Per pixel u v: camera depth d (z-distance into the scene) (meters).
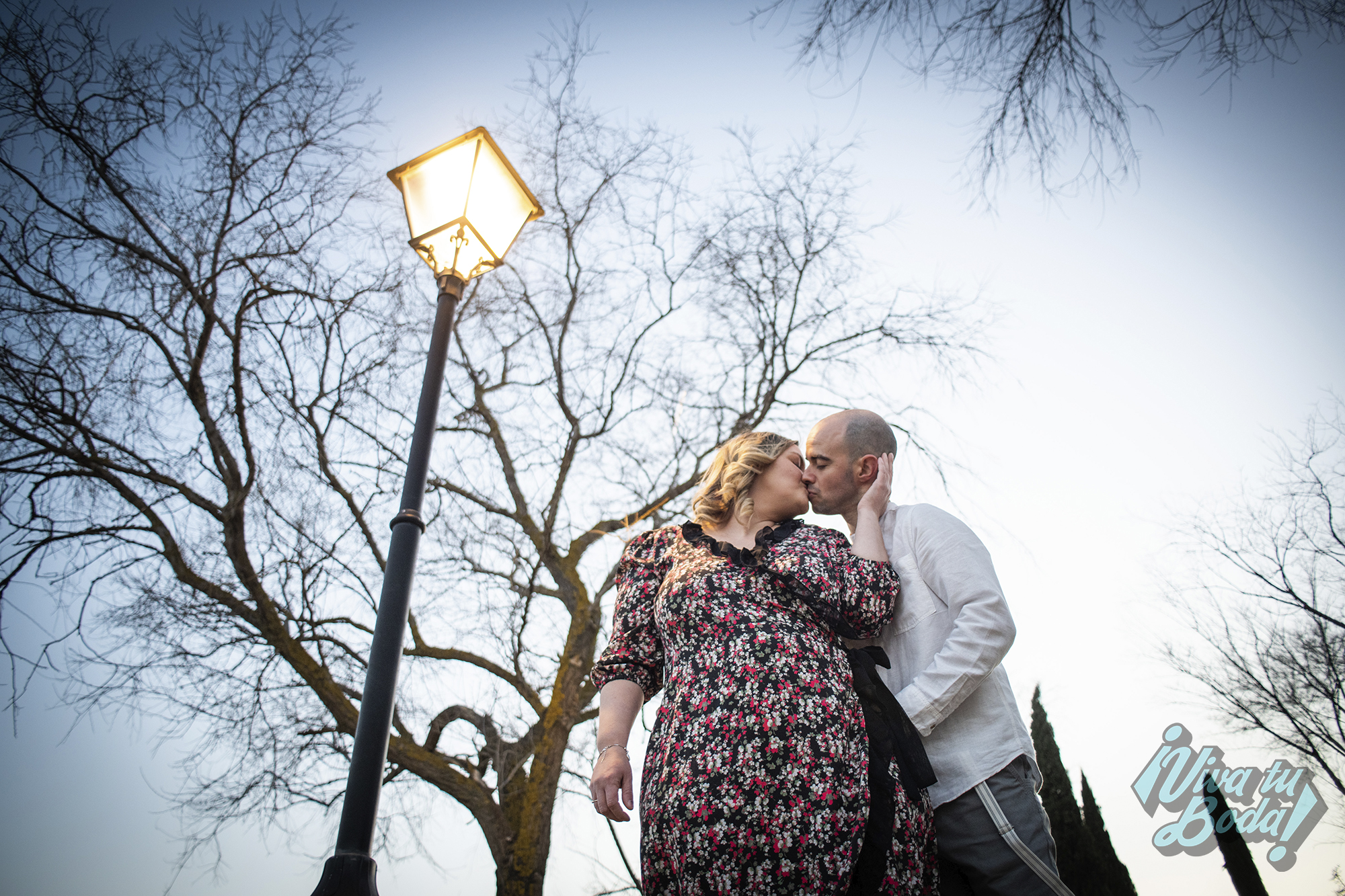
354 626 6.92
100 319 6.92
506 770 6.45
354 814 2.09
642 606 1.74
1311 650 8.43
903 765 1.45
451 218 3.45
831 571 1.56
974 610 1.60
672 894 1.36
